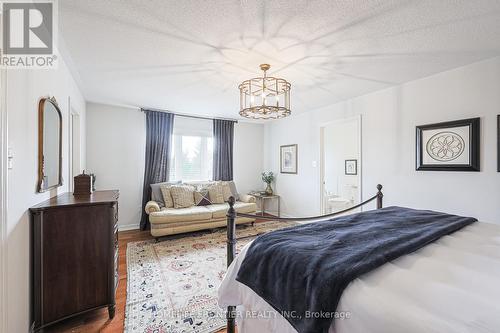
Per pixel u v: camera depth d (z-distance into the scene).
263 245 1.38
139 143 4.38
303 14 1.65
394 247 1.21
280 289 1.13
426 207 2.82
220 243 3.46
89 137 3.96
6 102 1.23
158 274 2.50
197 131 4.96
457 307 0.76
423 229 1.54
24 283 1.47
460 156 2.53
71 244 1.69
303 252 1.20
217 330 1.69
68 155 2.66
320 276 0.99
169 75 2.77
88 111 3.96
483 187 2.39
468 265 1.08
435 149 2.72
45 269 1.60
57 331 1.67
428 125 2.77
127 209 4.27
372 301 0.82
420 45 2.08
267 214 5.58
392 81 2.95
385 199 3.24
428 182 2.81
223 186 4.72
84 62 2.43
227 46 2.10
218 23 1.76
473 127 2.42
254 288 1.25
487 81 2.36
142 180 4.41
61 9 1.59
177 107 4.24
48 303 1.61
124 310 1.91
